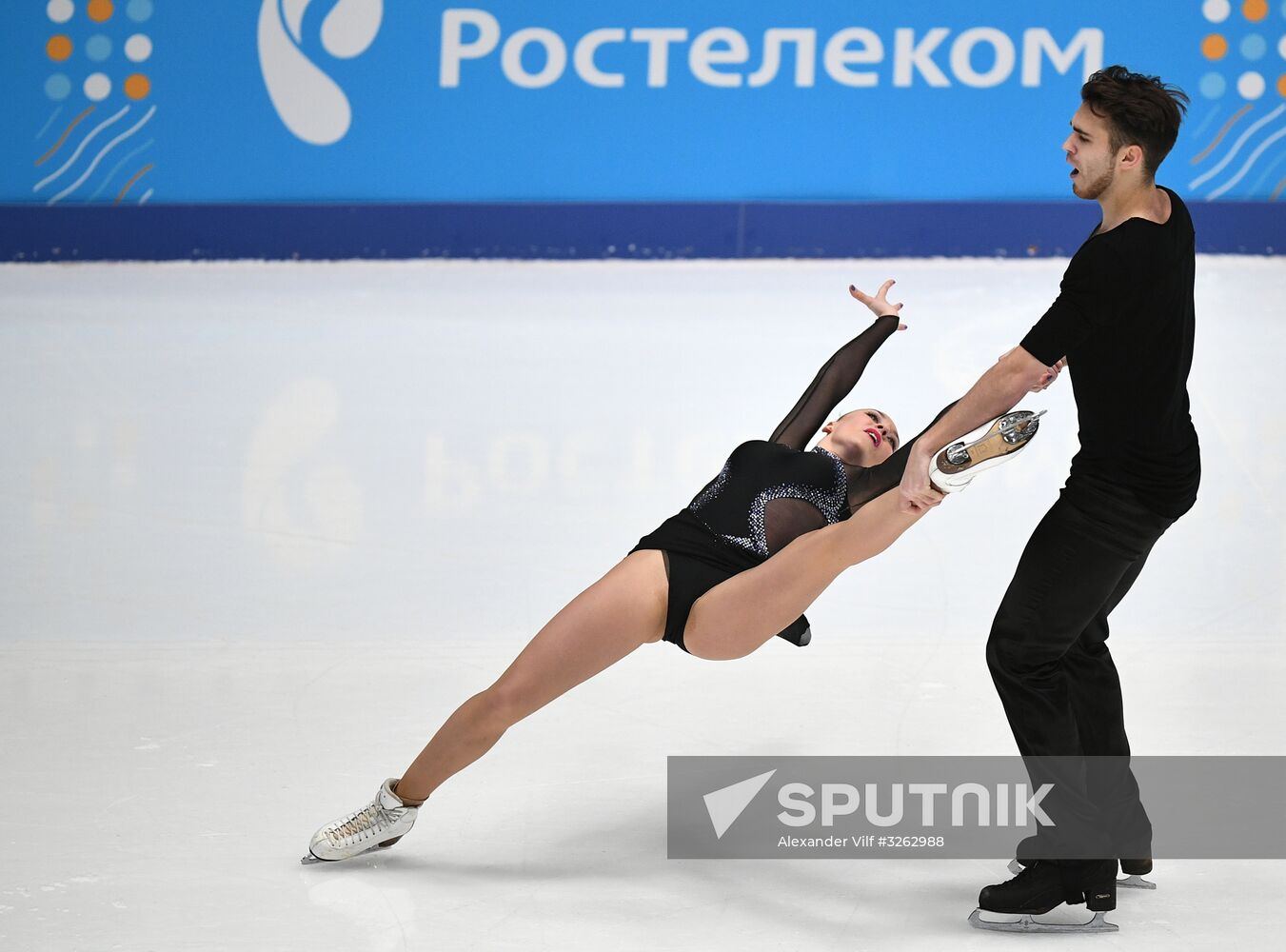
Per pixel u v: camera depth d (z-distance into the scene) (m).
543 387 29.16
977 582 19.14
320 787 13.45
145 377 29.72
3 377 29.53
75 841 12.34
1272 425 26.47
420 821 12.95
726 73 40.94
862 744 14.55
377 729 14.75
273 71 40.31
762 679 16.12
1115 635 17.41
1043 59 40.94
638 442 25.52
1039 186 41.69
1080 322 10.44
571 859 12.28
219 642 17.00
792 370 30.33
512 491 22.81
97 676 15.98
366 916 11.26
